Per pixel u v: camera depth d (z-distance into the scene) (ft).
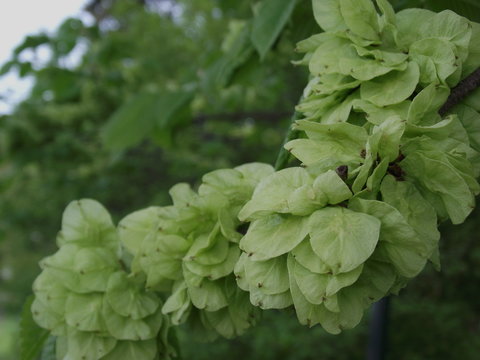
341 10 0.67
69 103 2.50
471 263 1.72
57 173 2.99
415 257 0.58
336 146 0.61
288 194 0.59
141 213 0.77
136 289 0.75
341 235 0.56
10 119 2.44
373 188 0.59
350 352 2.36
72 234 0.78
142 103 1.59
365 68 0.64
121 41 2.26
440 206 0.62
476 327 1.92
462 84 0.66
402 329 1.95
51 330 0.74
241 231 0.70
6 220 3.60
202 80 1.40
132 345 0.74
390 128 0.58
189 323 0.73
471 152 0.62
